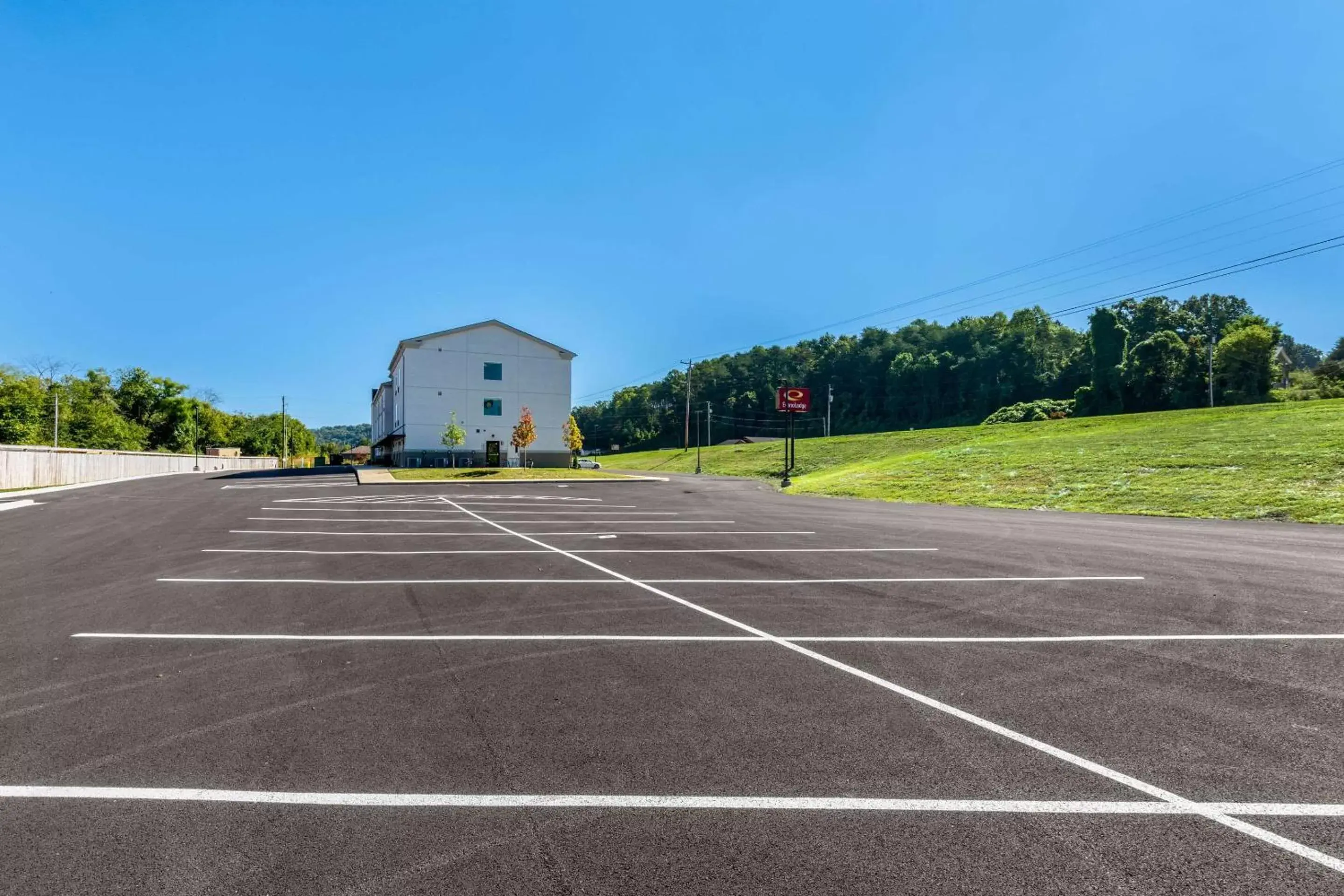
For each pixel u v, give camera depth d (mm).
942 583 7918
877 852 2531
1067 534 12781
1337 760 3258
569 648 5238
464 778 3104
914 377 113250
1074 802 2893
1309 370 102688
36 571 8766
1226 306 100438
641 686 4348
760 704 4039
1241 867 2422
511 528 14133
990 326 116438
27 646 5273
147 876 2396
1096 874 2391
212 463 65188
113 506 19391
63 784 3045
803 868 2441
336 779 3094
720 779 3098
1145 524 14531
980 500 21672
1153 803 2879
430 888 2324
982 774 3135
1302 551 10273
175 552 10469
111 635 5594
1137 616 6250
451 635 5621
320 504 20766
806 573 8664
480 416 52750
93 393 75750
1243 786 3010
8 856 2512
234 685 4367
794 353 135500
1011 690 4262
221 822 2736
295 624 5973
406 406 51062
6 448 27734
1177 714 3861
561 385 54719
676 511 18922
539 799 2926
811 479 35906
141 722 3758
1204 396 70250
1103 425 41688
